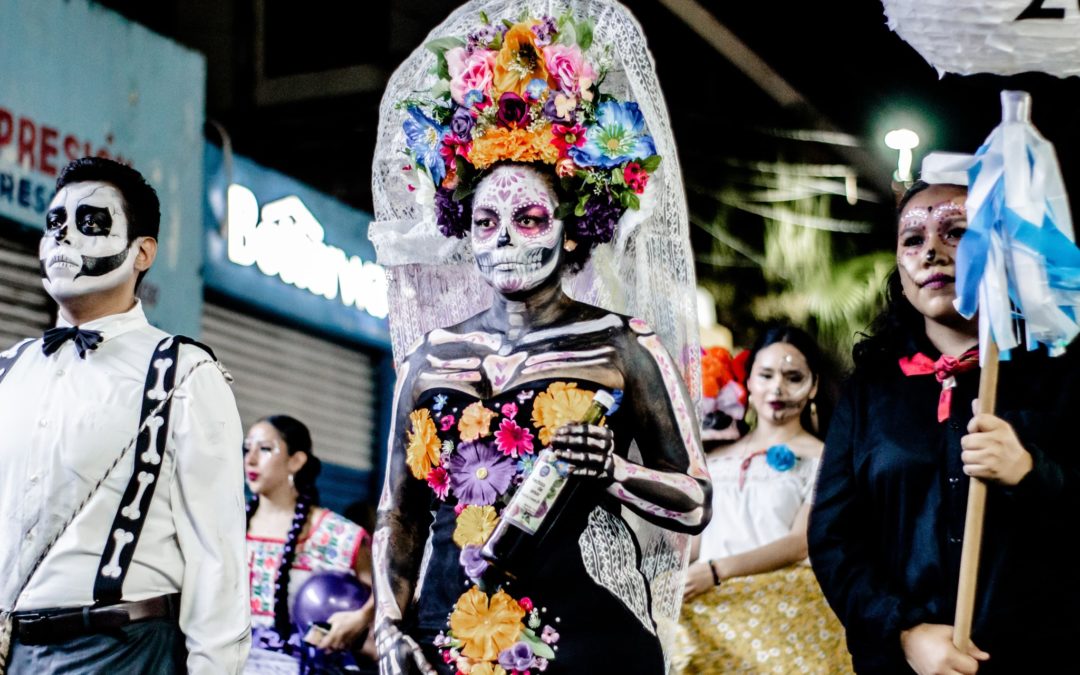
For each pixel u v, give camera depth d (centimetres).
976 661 470
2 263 929
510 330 493
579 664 462
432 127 512
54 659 483
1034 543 483
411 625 480
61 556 488
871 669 497
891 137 1035
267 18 1294
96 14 1005
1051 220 477
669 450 481
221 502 500
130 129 1030
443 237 526
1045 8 485
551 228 490
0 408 509
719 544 719
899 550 505
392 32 1320
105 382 505
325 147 1315
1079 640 478
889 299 538
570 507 469
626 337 488
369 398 1341
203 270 1115
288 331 1233
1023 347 505
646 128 509
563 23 505
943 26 490
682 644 688
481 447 480
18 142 933
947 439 501
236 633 494
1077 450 491
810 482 712
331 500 1288
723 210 1541
